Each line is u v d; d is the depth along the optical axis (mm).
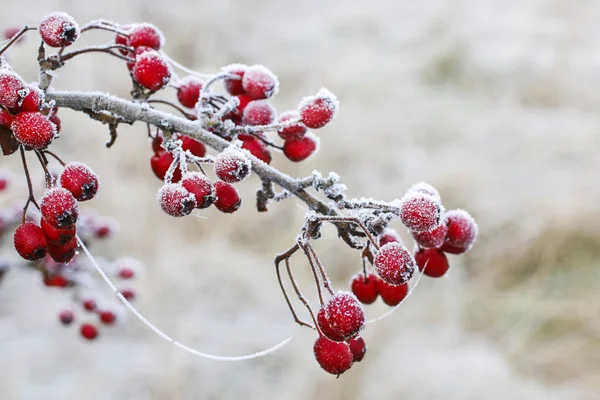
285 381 1444
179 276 1660
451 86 2666
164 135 537
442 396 1371
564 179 1962
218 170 520
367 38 3045
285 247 1794
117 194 1779
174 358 1448
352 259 1720
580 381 1473
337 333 518
